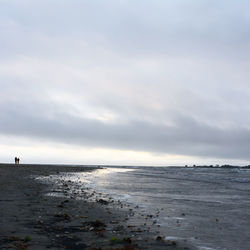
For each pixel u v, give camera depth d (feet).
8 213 32.45
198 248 22.33
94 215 34.14
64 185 72.33
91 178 113.91
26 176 100.94
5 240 21.93
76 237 23.85
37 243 21.65
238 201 51.29
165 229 28.58
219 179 124.26
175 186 82.94
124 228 28.17
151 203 47.21
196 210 40.93
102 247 21.31
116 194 59.21
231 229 29.17
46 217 31.19
